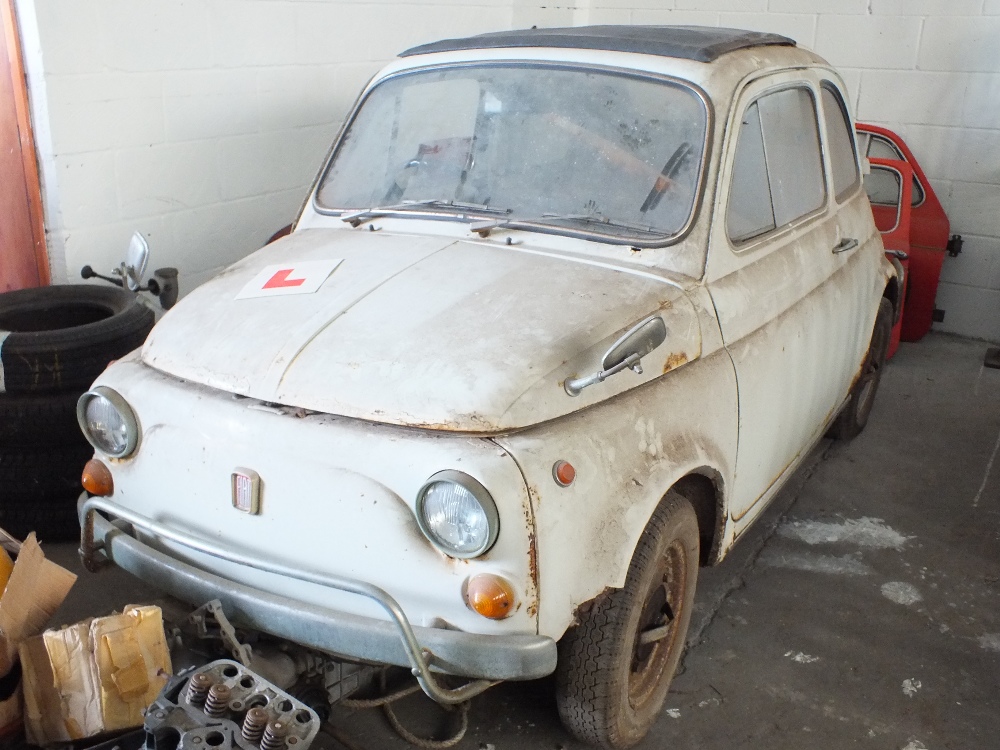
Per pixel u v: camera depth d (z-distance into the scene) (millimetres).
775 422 3121
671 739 2730
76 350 3332
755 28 6660
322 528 2178
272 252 2965
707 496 2863
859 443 4797
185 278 4750
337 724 2707
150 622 2326
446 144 3117
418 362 2209
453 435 2092
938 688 2992
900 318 5727
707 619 3314
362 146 3322
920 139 6320
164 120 4430
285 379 2256
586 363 2283
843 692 2959
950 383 5660
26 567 2465
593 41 3102
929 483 4387
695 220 2725
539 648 2051
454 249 2762
